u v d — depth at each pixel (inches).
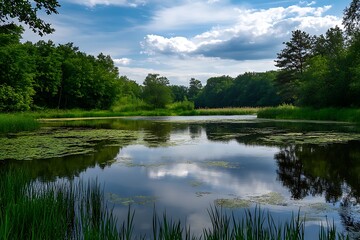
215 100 4790.8
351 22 1037.8
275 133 594.6
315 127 707.4
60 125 893.8
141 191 221.6
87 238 116.7
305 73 1226.0
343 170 282.7
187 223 162.1
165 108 2288.4
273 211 179.3
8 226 121.3
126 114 1749.5
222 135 581.0
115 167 304.0
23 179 203.3
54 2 463.8
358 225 156.2
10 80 1205.1
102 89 2145.7
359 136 513.0
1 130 642.2
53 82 1814.7
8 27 565.6
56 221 133.0
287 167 299.1
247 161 331.3
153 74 2365.9
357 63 964.0
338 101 1009.5
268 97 3430.1
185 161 333.7
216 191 222.4
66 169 294.2
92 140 510.3
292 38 2074.3
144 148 425.7
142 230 151.9
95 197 198.1
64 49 2187.5
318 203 192.7
